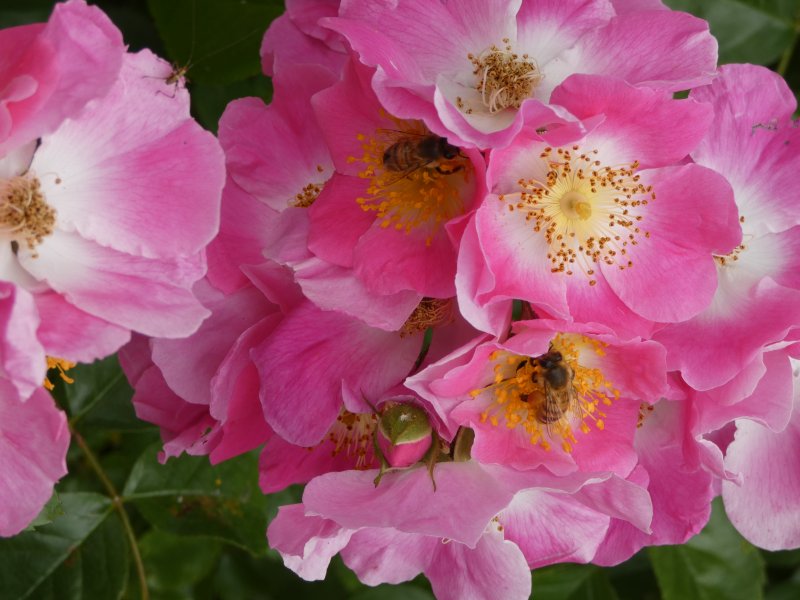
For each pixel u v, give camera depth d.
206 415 0.33
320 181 0.33
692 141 0.30
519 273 0.30
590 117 0.30
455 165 0.30
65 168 0.30
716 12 0.38
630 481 0.31
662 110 0.30
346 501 0.31
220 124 0.33
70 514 0.36
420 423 0.30
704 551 0.39
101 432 0.39
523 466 0.31
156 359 0.32
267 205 0.33
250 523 0.37
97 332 0.29
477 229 0.29
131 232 0.30
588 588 0.40
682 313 0.31
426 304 0.31
